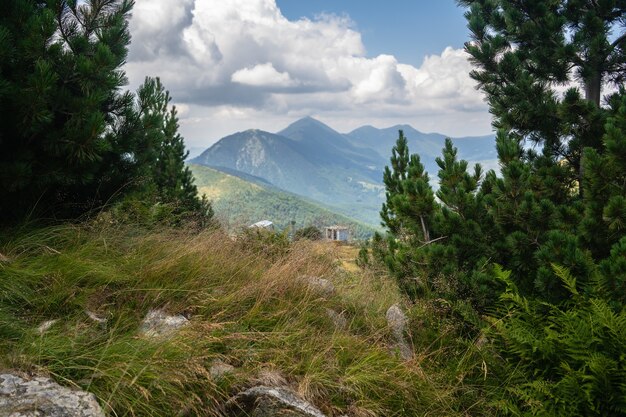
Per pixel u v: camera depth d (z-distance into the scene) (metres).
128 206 6.52
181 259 5.28
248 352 4.09
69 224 5.47
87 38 5.88
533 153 8.42
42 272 4.29
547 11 8.21
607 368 3.88
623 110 5.96
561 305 5.10
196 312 4.63
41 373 3.09
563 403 3.96
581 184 7.45
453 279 5.88
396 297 6.54
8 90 4.76
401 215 6.94
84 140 5.18
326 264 6.89
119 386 3.14
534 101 8.04
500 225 6.34
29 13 5.20
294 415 3.44
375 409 3.96
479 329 5.44
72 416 2.73
